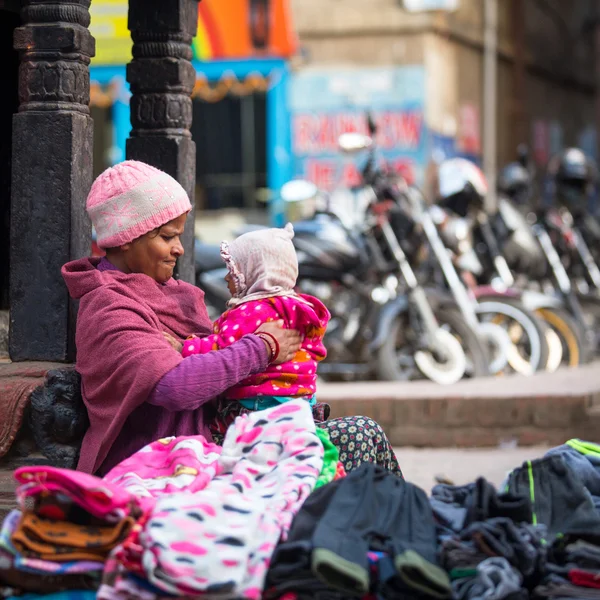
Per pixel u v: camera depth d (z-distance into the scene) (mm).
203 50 24938
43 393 5711
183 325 5910
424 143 25891
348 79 26141
